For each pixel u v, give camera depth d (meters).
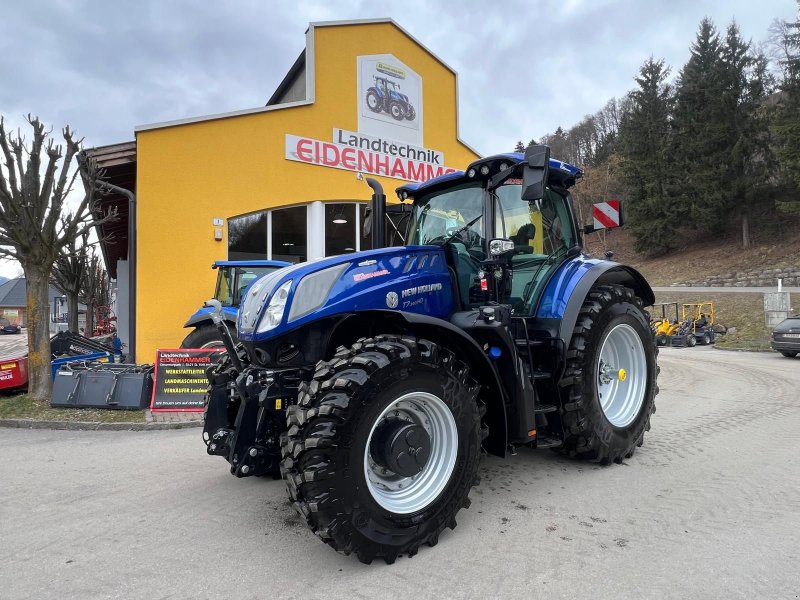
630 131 44.62
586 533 3.26
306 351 3.37
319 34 11.17
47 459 5.15
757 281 33.22
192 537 3.33
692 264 39.81
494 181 3.87
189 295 9.88
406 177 12.34
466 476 3.26
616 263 4.79
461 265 4.05
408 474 3.07
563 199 4.80
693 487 4.02
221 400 3.79
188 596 2.64
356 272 3.47
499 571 2.82
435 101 12.91
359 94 11.62
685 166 41.59
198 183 9.97
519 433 3.58
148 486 4.31
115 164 9.83
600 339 4.35
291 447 2.83
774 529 3.28
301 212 11.20
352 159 11.54
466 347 3.41
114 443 5.76
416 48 12.53
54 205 7.45
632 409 4.75
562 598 2.55
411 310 3.66
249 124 10.41
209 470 4.72
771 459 4.70
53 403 7.23
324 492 2.74
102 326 27.03
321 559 3.01
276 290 3.33
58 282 18.95
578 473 4.37
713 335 21.44
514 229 4.21
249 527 3.47
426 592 2.63
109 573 2.89
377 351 3.03
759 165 39.16
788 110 33.97
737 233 41.72
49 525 3.56
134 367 7.68
